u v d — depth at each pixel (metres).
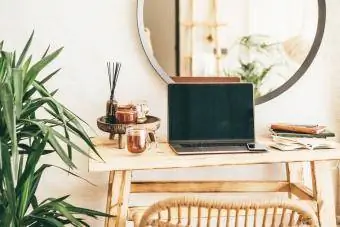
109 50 1.89
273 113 2.07
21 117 1.31
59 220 1.39
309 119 2.11
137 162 1.44
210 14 1.94
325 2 2.05
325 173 1.70
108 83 1.90
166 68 1.92
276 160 1.53
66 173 1.93
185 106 1.74
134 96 1.93
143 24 1.88
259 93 2.03
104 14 1.87
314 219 0.98
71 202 1.95
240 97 1.77
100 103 1.91
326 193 1.70
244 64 2.00
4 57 1.25
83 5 1.85
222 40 1.97
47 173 1.92
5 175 1.18
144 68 1.92
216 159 1.50
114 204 1.58
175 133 1.72
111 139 1.77
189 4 1.92
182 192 1.90
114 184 1.58
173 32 1.91
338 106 2.13
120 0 1.88
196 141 1.73
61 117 1.26
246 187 1.92
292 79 2.05
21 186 1.29
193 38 1.93
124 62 1.90
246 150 1.59
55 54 1.36
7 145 1.26
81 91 1.89
